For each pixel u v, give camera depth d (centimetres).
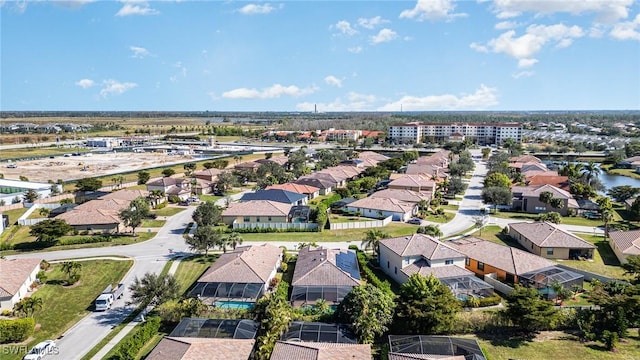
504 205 12138
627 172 19612
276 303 5334
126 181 16200
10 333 5384
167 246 9031
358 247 8862
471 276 6700
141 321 5903
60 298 6675
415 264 7000
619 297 5459
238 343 4809
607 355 4928
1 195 13312
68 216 10181
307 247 8200
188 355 4478
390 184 13875
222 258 7419
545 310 5300
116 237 9581
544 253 8144
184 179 15338
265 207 10769
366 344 4828
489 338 5306
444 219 11088
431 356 4556
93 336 5544
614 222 10594
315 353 4469
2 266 6838
